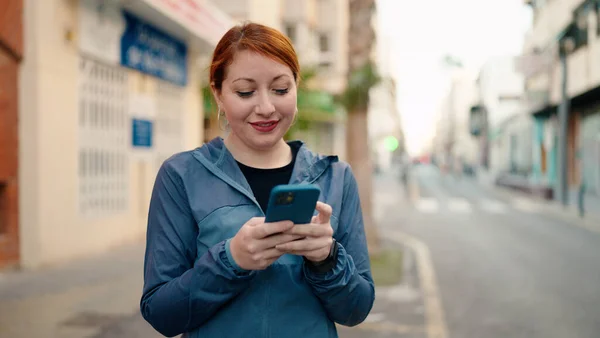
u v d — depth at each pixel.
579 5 19.16
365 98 8.85
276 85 1.44
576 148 23.89
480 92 33.56
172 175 1.46
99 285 6.35
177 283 1.35
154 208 1.47
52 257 7.49
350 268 1.42
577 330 5.26
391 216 17.36
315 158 1.57
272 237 1.25
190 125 12.65
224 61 1.45
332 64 26.02
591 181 21.77
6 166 6.93
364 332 5.07
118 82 9.34
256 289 1.41
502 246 10.95
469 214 18.16
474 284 7.26
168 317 1.37
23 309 5.27
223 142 1.55
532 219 16.59
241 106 1.43
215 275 1.31
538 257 9.61
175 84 11.73
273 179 1.52
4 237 6.97
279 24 23.28
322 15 26.05
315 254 1.29
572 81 20.80
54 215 7.52
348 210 1.57
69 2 7.77
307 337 1.42
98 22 8.48
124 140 9.59
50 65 7.38
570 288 7.11
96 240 8.68
